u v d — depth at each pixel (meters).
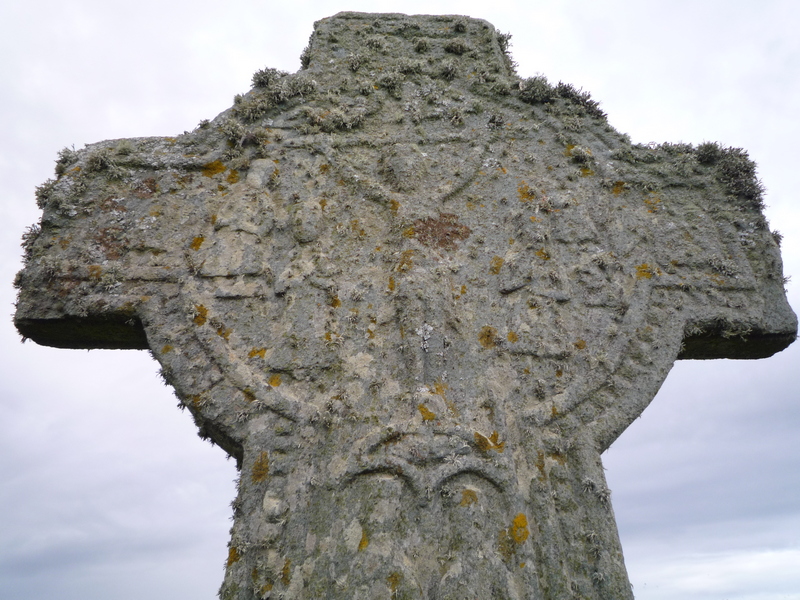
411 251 0.62
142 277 0.59
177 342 0.56
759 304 0.62
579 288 0.63
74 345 0.62
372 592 0.46
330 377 0.56
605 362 0.58
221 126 0.69
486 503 0.51
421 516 0.50
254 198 0.65
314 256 0.62
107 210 0.62
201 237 0.62
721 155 0.71
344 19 0.82
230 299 0.59
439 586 0.47
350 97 0.74
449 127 0.73
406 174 0.67
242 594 0.47
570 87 0.76
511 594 0.48
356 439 0.53
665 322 0.61
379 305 0.60
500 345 0.59
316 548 0.48
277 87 0.72
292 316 0.59
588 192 0.69
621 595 0.48
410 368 0.56
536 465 0.53
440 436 0.53
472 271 0.63
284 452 0.52
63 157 0.65
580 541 0.50
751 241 0.65
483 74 0.77
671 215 0.67
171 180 0.65
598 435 0.55
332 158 0.68
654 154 0.71
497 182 0.69
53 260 0.58
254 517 0.50
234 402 0.54
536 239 0.65
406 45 0.80
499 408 0.55
